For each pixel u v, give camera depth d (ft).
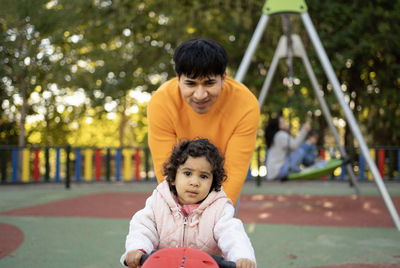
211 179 5.72
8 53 33.40
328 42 33.09
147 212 5.90
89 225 14.25
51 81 34.09
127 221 15.14
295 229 13.73
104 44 36.65
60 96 35.91
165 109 7.26
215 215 5.77
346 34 33.60
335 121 41.65
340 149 19.60
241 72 14.07
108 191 27.63
